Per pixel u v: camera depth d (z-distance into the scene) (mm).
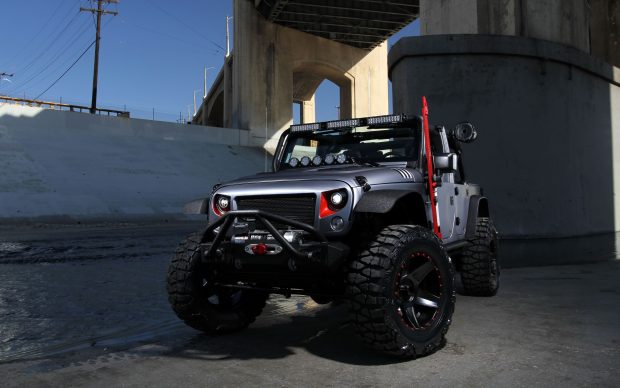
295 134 5352
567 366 3264
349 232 3635
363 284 3316
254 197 3824
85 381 3209
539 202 12016
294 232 3451
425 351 3506
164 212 27922
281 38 51750
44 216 24141
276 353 3771
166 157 39000
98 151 36344
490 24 12773
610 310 4906
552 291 5930
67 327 4754
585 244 11086
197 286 4062
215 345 4047
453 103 11750
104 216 25609
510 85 11891
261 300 4578
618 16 18734
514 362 3373
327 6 45531
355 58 56250
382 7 46281
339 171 3920
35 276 8023
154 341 4203
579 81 13195
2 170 28859
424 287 3742
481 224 5758
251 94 49719
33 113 37594
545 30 12641
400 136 4758
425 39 11719
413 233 3598
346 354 3689
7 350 3980
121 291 6699
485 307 5137
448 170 4570
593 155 13812
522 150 11914
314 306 5633
